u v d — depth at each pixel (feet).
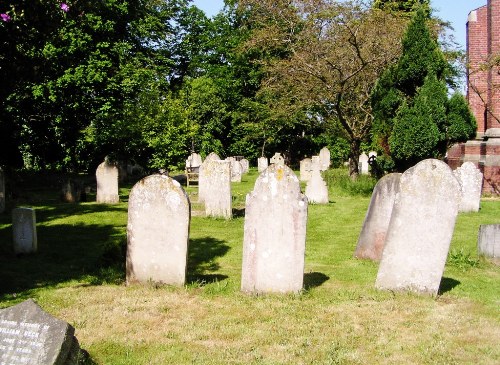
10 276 29.71
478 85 80.74
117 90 86.63
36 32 31.71
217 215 53.11
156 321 21.61
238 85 146.61
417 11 62.80
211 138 141.38
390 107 65.10
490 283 28.73
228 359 17.95
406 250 25.64
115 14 88.53
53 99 79.36
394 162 65.05
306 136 150.20
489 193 72.33
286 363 17.65
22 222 35.88
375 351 18.69
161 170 72.49
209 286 26.50
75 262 33.65
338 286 27.40
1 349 15.23
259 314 22.41
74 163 91.50
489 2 75.46
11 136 74.38
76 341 16.08
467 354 18.54
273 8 84.79
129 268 27.37
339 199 68.80
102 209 57.47
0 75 32.19
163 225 26.71
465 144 83.61
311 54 81.51
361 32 77.71
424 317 22.18
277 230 25.11
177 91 132.16
